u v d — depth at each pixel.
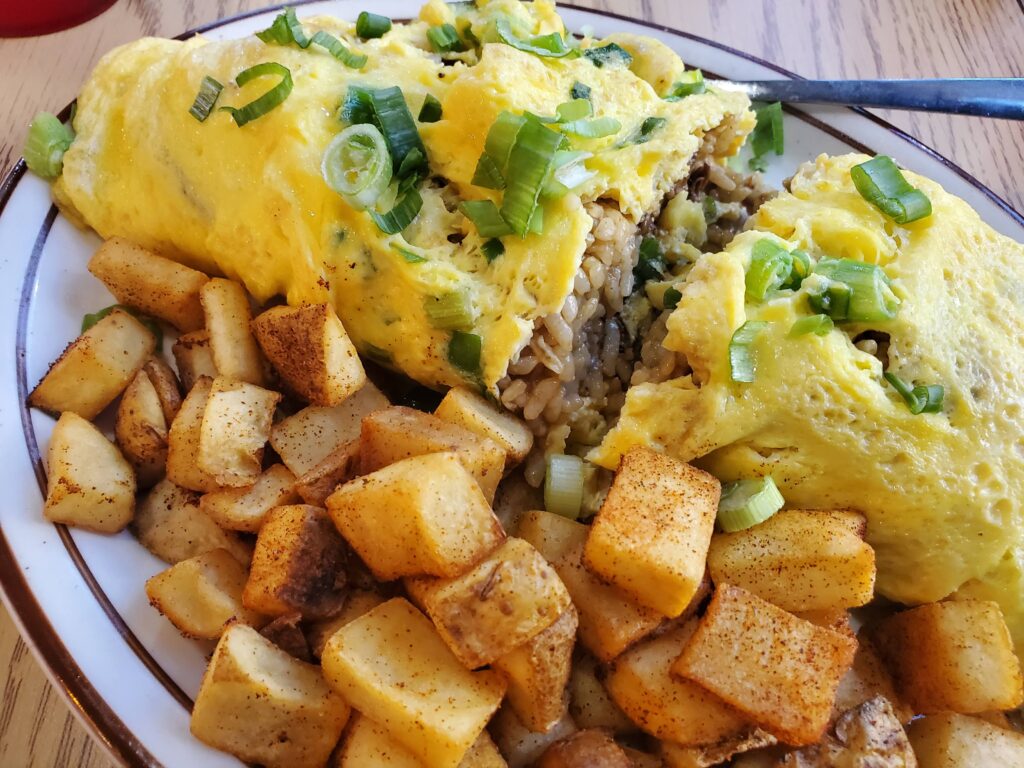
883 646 0.15
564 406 0.17
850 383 0.15
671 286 0.17
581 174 0.16
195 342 0.17
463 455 0.14
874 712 0.14
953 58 0.28
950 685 0.14
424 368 0.16
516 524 0.16
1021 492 0.15
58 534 0.14
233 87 0.17
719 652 0.13
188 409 0.16
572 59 0.17
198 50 0.18
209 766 0.12
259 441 0.15
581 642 0.14
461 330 0.15
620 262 0.17
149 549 0.15
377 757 0.13
